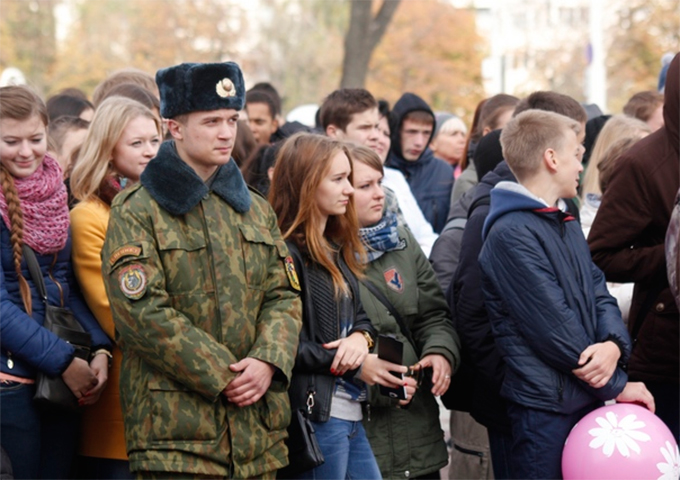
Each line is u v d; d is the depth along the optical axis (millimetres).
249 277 4359
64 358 4469
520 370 4840
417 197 8359
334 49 49906
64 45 46969
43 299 4594
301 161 4824
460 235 5914
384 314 5023
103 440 4832
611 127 6504
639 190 5258
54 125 6074
